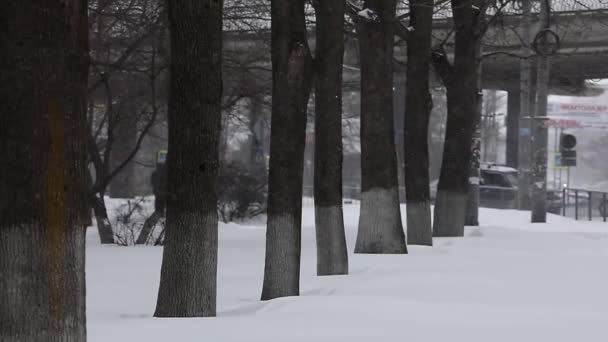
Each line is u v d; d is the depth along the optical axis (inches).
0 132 341.4
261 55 1242.0
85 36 357.1
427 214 1097.4
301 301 592.1
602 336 453.7
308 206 2428.6
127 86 1275.8
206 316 555.5
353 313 538.9
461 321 507.8
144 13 1122.7
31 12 341.1
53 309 338.6
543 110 1732.3
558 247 1117.7
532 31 1753.2
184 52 548.4
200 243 556.7
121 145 1803.6
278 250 665.0
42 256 338.3
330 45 763.4
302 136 671.1
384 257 919.0
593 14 1443.2
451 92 1237.7
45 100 342.0
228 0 1217.4
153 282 781.9
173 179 558.9
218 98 557.9
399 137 2154.3
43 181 340.2
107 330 474.0
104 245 1216.8
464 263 866.8
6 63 341.1
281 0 667.4
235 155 3213.6
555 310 555.8
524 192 2158.0
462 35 1218.6
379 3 931.3
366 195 965.2
